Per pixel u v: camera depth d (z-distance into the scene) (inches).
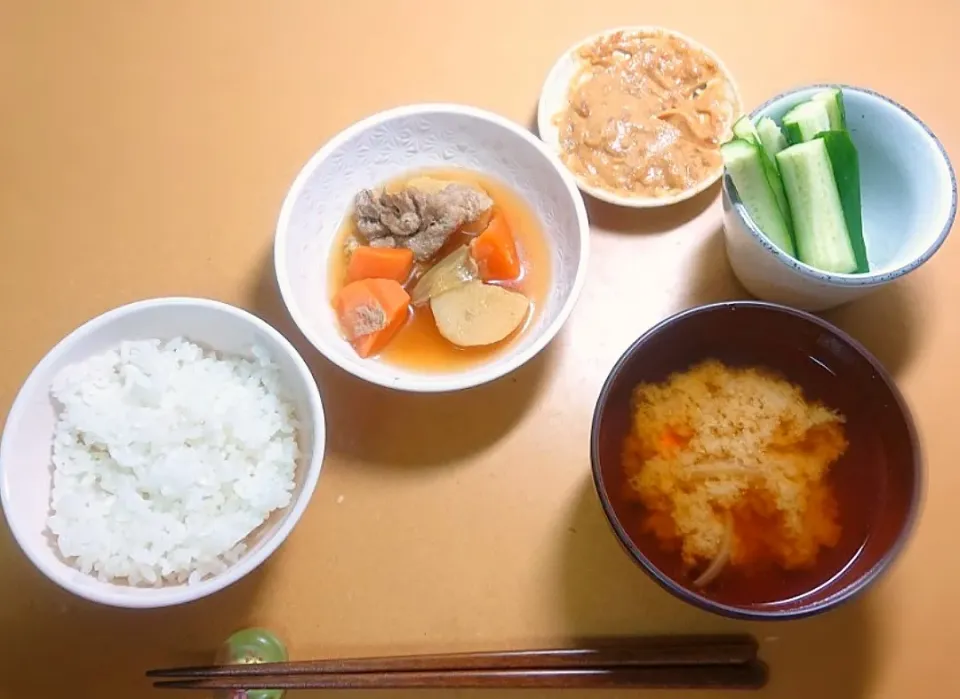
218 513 14.6
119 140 17.9
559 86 18.1
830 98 15.5
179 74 18.4
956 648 14.6
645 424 14.7
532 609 14.9
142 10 18.9
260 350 14.9
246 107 18.1
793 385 15.0
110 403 14.8
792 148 15.0
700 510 14.2
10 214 17.4
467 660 14.2
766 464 14.5
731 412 14.7
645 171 17.3
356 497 15.5
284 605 15.0
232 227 17.2
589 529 15.3
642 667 14.2
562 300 16.1
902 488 13.7
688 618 14.9
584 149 17.6
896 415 13.9
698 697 14.6
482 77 18.3
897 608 14.8
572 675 14.1
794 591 14.0
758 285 16.0
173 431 14.7
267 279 16.8
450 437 15.8
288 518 13.6
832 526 14.2
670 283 16.8
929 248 14.4
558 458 15.7
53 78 18.5
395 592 15.0
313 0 18.9
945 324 16.4
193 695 14.8
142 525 14.3
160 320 14.9
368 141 17.0
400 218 16.8
